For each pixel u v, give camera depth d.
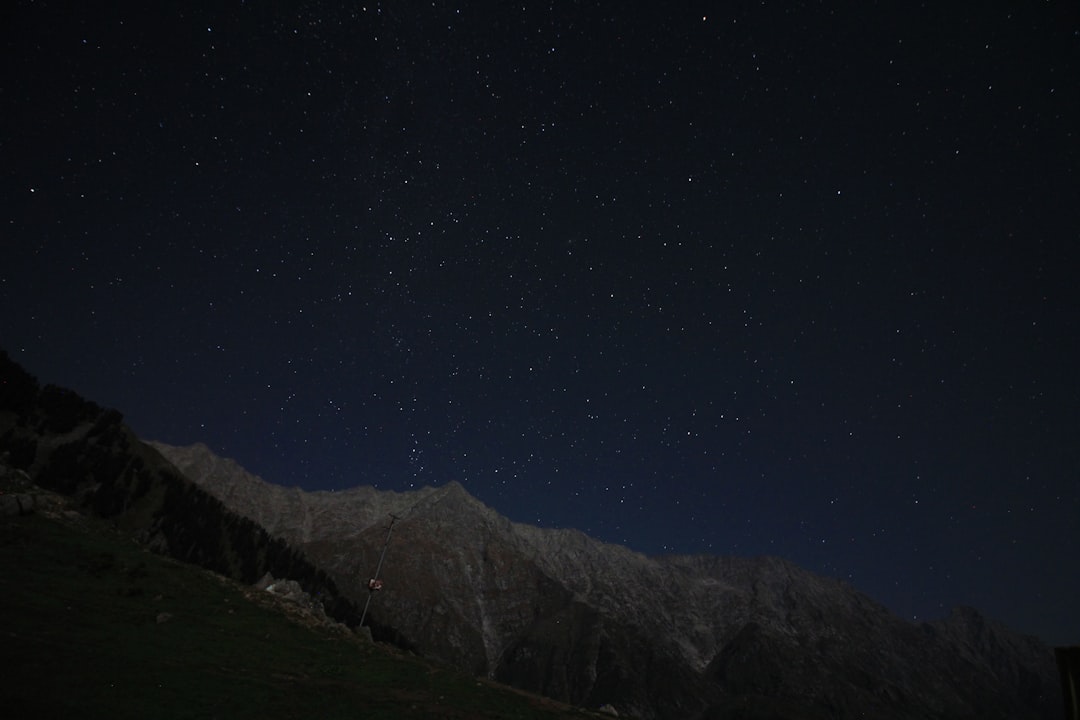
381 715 27.25
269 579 51.41
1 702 18.69
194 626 33.75
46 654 23.86
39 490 48.50
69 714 19.14
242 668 29.44
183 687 24.30
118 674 23.77
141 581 38.41
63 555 38.50
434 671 40.28
